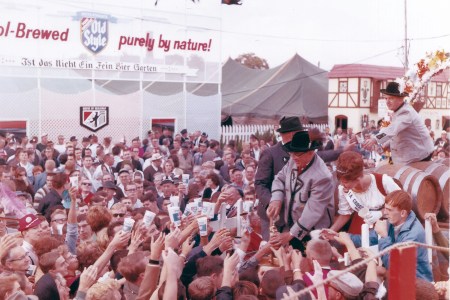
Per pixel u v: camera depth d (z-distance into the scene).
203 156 16.47
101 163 13.19
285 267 5.07
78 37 22.95
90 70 23.33
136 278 4.75
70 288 5.61
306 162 5.51
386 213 4.93
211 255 5.37
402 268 3.52
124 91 26.48
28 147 14.59
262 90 33.56
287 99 32.91
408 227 4.75
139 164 14.97
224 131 27.41
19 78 21.88
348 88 38.91
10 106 21.16
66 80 23.33
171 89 26.89
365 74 38.47
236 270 4.69
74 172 9.74
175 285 4.23
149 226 5.98
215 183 10.46
